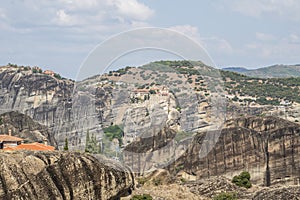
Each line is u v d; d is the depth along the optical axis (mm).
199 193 45938
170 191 43656
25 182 29078
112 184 34625
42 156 31219
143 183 44812
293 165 62219
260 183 61688
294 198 38969
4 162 29047
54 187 30328
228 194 44156
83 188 32031
